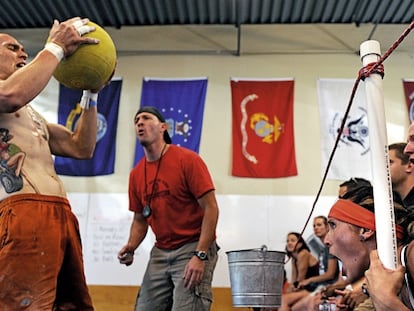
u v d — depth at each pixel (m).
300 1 6.19
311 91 6.47
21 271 1.54
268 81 6.47
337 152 6.16
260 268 2.56
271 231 5.91
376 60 1.45
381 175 1.36
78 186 6.19
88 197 6.14
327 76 6.52
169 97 6.47
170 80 6.54
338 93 6.42
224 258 5.81
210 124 6.39
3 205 1.62
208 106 6.46
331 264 5.29
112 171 6.22
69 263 1.72
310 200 5.99
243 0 6.18
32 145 1.74
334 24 6.71
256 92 6.43
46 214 1.64
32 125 1.79
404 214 1.50
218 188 6.11
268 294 2.55
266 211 5.98
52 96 6.53
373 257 1.28
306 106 6.41
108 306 5.70
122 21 6.70
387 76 6.43
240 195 6.06
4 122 1.70
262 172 6.12
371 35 6.61
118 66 6.68
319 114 6.35
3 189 1.64
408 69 6.44
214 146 6.29
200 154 6.25
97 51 1.74
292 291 5.36
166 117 6.38
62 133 2.06
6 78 1.72
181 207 2.76
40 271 1.57
